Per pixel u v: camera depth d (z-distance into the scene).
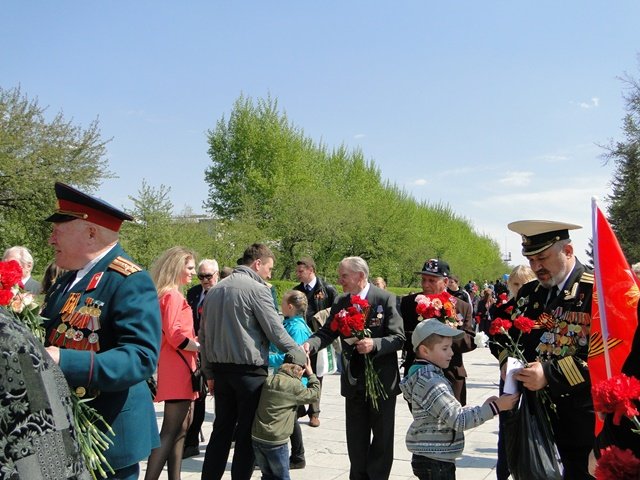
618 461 2.18
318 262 44.38
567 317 3.91
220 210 49.22
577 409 3.80
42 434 1.95
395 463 6.61
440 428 4.09
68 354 2.89
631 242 35.06
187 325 5.57
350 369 5.50
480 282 85.81
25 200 27.41
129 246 26.88
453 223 83.31
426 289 6.40
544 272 4.06
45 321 3.23
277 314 5.23
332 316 5.77
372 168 60.06
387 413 5.45
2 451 1.87
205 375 5.38
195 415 7.06
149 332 3.15
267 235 41.16
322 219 42.88
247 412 5.06
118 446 3.15
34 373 1.98
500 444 5.32
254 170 48.38
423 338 4.25
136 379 3.03
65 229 3.31
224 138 50.22
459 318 5.93
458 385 6.12
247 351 5.05
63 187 3.30
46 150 27.28
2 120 27.02
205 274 7.78
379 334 5.55
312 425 8.58
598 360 3.48
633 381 2.22
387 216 48.88
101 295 3.20
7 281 2.86
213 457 5.16
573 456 3.89
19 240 28.03
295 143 50.41
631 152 34.56
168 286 5.62
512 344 3.99
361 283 5.69
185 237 29.78
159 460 5.36
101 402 3.12
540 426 3.77
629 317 3.28
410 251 50.56
